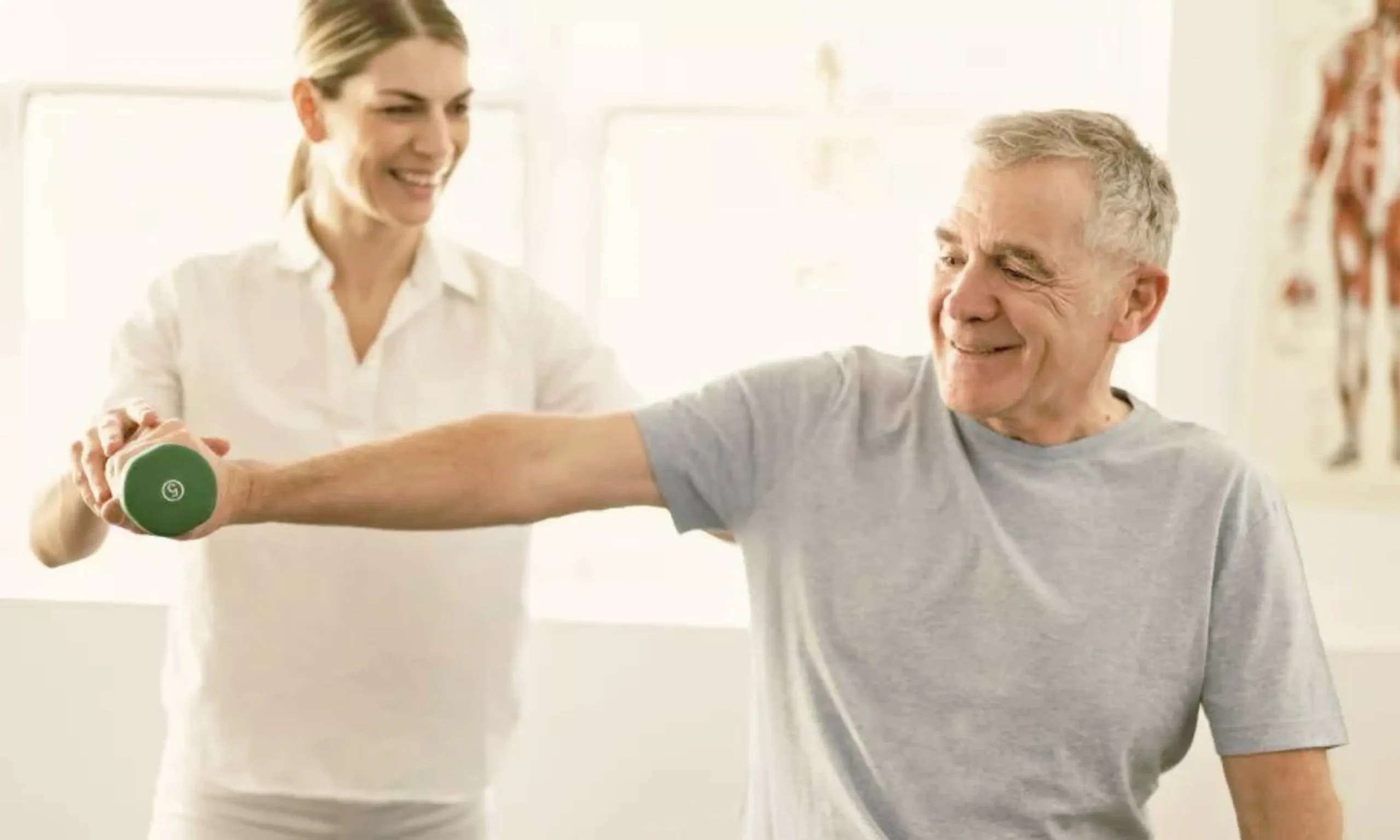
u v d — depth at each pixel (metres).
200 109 2.57
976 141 1.39
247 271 1.80
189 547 1.79
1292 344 2.31
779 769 1.42
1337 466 2.33
